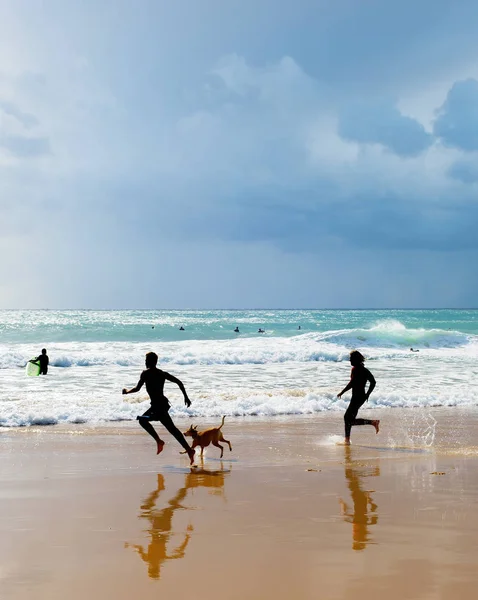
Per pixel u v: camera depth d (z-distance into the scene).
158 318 99.06
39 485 7.12
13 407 13.33
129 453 9.34
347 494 6.74
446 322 81.00
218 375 23.17
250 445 10.20
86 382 20.20
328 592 3.91
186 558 4.58
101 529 5.36
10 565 4.43
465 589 3.96
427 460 8.94
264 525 5.48
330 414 14.02
